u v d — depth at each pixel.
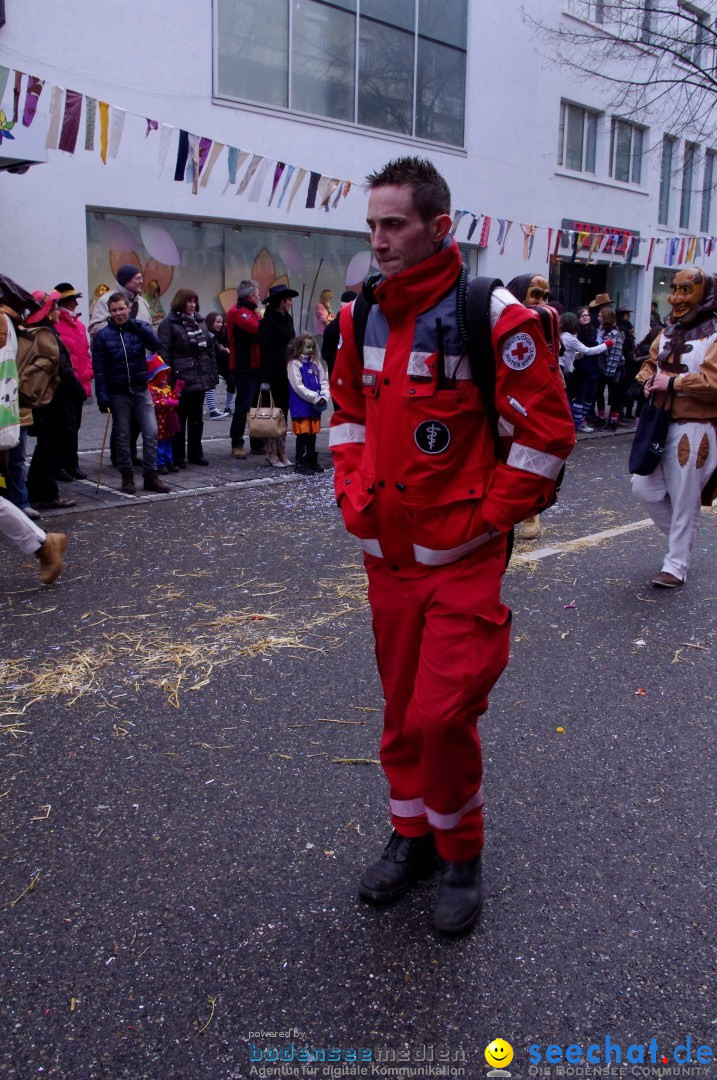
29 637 4.59
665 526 5.66
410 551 2.38
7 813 3.00
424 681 2.33
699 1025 2.17
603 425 13.97
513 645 4.57
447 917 2.46
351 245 16.23
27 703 3.82
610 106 19.31
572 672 4.23
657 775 3.30
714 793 3.19
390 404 2.31
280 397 9.63
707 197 26.31
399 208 2.18
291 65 14.55
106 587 5.41
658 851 2.85
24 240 11.69
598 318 13.33
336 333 8.99
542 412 2.21
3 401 5.11
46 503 7.37
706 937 2.46
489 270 19.02
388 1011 2.20
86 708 3.78
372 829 2.94
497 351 2.20
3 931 2.45
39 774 3.25
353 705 3.83
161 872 2.71
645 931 2.48
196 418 9.34
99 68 12.05
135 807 3.04
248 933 2.46
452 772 2.37
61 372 7.13
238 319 9.62
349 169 15.69
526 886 2.67
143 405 7.91
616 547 6.52
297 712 3.76
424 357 2.26
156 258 13.38
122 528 6.82
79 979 2.29
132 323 7.73
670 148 24.39
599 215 21.91
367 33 15.69
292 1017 2.18
